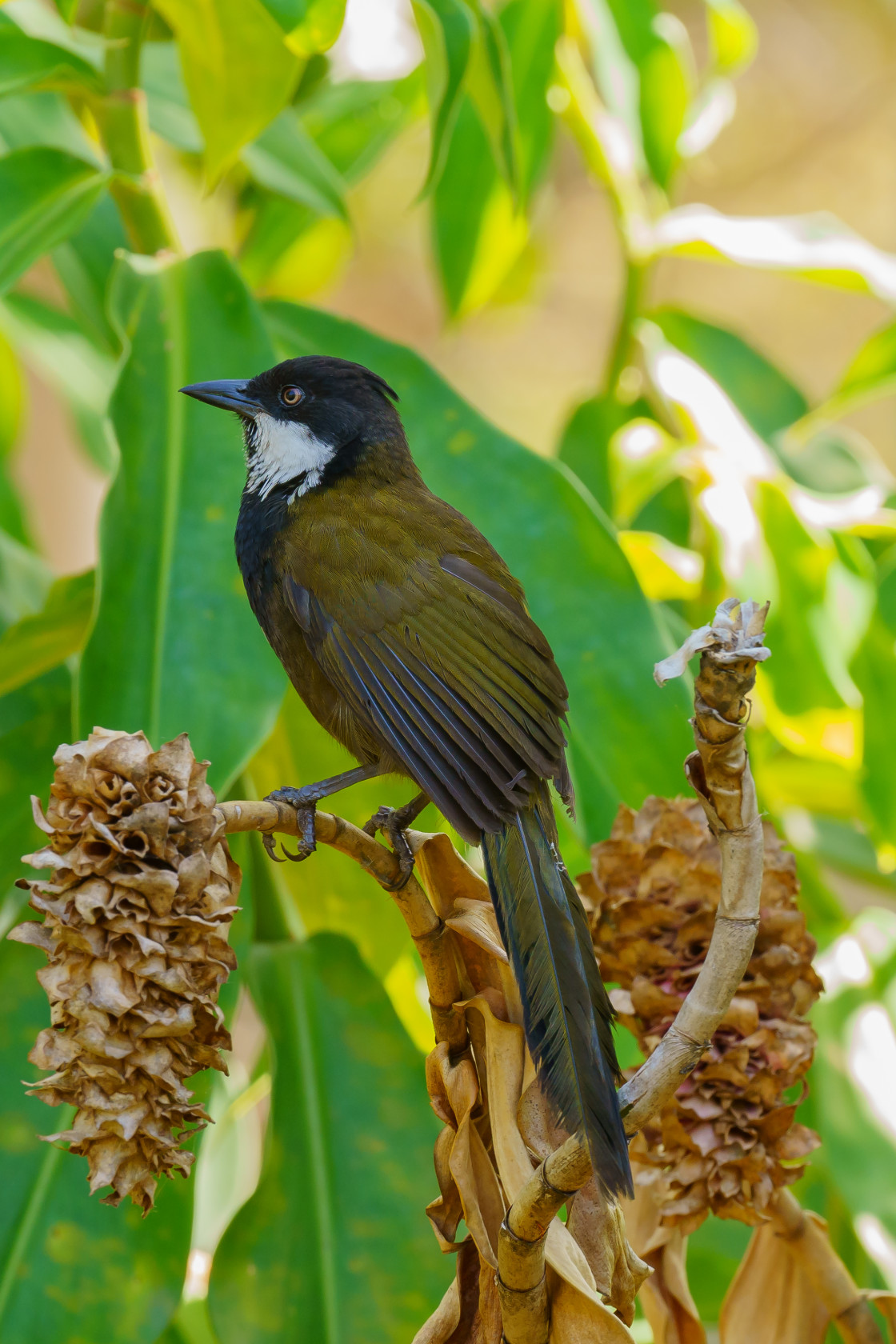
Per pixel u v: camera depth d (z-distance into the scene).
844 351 19.20
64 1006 3.32
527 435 19.62
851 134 17.92
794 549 6.73
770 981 4.20
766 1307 4.53
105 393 8.72
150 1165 3.42
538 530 5.83
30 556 7.51
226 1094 7.14
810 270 7.41
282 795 5.30
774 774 7.81
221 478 5.41
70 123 7.70
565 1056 3.61
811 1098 6.04
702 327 8.22
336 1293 5.05
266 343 5.71
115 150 6.10
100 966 3.32
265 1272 5.11
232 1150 7.79
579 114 7.94
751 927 3.42
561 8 7.61
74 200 5.74
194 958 3.35
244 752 4.88
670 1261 4.50
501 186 8.08
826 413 7.68
